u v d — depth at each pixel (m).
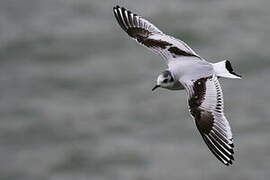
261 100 25.12
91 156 23.08
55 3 35.38
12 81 28.06
